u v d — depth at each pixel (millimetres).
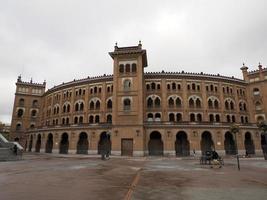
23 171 19047
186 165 26422
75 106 66438
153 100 59562
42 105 82688
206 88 61812
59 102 71125
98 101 63656
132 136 48000
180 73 61094
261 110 63781
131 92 51156
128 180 14117
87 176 15961
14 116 80312
